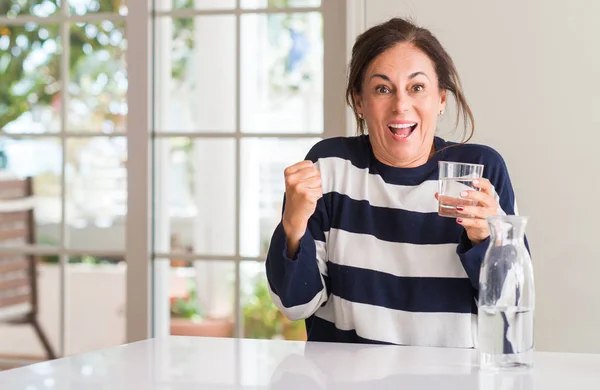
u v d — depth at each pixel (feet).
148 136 10.64
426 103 5.41
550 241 8.85
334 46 9.98
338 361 4.34
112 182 11.13
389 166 5.62
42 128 11.49
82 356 4.54
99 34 11.27
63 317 11.48
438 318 5.30
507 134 8.92
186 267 10.84
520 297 4.02
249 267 10.69
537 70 8.84
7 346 11.87
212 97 10.65
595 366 4.15
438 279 5.33
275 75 10.47
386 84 5.40
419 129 5.46
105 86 11.25
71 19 11.27
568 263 8.82
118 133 11.11
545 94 8.84
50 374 4.07
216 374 4.03
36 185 11.47
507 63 8.90
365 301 5.40
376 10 9.29
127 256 10.75
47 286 11.57
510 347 4.03
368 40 5.52
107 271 11.45
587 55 8.75
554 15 8.80
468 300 5.30
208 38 10.65
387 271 5.41
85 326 11.53
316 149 5.91
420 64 5.38
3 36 11.59
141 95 10.64
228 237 10.73
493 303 4.02
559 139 8.82
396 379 3.87
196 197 10.78
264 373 4.05
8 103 11.59
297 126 10.39
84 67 11.32
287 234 5.19
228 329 10.87
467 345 5.26
